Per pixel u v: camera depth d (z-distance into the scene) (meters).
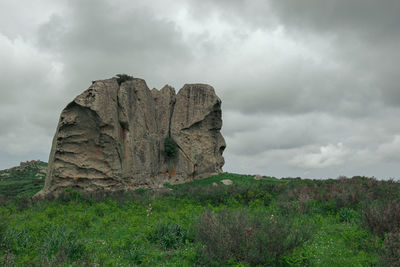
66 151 31.23
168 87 46.19
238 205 19.69
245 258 7.38
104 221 14.05
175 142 43.78
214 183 39.06
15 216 17.11
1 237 9.41
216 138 47.88
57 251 8.80
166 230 10.80
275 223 7.94
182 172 42.59
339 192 18.70
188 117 44.94
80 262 7.56
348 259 8.05
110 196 26.03
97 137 32.22
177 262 8.16
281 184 26.77
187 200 22.36
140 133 38.12
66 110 31.91
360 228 10.85
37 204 21.62
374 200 15.74
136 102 38.72
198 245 8.50
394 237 7.73
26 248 9.23
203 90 46.09
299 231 7.92
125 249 9.41
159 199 23.30
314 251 8.62
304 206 15.80
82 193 27.09
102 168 32.25
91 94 32.31
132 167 35.19
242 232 7.79
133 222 13.64
